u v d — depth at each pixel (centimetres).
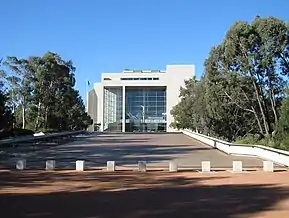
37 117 6569
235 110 4172
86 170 2166
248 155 3105
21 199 1287
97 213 1066
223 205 1177
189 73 11500
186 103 7081
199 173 2033
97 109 12569
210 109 4250
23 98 6309
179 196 1340
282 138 2869
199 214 1053
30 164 2469
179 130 9962
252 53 3547
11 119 4441
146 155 3153
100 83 12256
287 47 3525
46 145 4372
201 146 4278
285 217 1017
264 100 3881
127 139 5875
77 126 8988
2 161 2645
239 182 1692
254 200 1259
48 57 6512
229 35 3594
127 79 11688
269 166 2117
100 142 5044
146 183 1673
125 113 11675
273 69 3650
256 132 4375
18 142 4403
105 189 1506
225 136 4662
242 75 3672
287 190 1465
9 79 6150
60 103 6869
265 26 3459
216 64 3819
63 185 1614
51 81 6625
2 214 1059
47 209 1123
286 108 2892
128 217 1016
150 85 11525
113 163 2173
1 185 1611
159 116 11619
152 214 1053
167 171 2125
